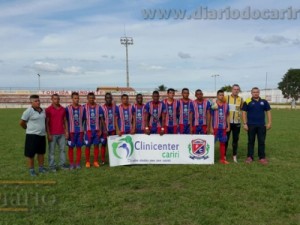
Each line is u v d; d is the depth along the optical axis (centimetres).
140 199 667
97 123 976
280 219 566
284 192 703
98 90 6469
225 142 1016
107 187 750
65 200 661
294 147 1338
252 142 1024
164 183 781
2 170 930
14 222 554
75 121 953
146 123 1009
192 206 624
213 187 745
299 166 967
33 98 866
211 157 1002
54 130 920
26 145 860
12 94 5916
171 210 606
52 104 924
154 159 1002
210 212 595
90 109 969
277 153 1197
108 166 985
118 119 1007
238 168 930
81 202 647
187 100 1038
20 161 1058
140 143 998
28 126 863
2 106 5562
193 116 1034
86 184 771
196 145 1000
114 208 616
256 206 623
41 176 852
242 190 722
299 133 1831
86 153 979
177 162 1002
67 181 798
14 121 2631
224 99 1019
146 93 6028
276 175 845
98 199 665
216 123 1011
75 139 958
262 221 556
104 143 1007
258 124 1012
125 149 988
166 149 1002
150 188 749
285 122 2581
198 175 861
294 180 796
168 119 1027
